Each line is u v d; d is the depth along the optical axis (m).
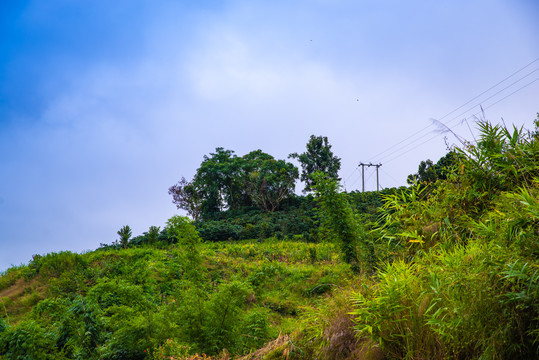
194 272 6.38
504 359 1.59
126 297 5.73
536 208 1.67
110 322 5.79
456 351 1.75
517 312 1.59
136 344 5.15
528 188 2.17
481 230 2.01
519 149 2.45
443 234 2.44
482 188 2.62
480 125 2.70
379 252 3.65
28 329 5.26
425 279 2.13
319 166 40.59
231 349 4.93
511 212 1.86
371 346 2.08
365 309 2.10
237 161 40.91
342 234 7.61
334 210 7.75
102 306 6.98
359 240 6.63
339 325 2.47
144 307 5.65
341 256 7.86
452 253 2.09
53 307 6.01
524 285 1.60
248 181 40.75
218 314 5.39
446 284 1.86
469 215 2.55
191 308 5.63
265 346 3.39
